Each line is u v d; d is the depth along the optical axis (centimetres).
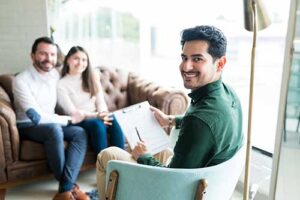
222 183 117
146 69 341
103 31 326
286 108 130
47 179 243
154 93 247
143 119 158
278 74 199
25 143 211
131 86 287
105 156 152
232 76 225
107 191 122
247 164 120
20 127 218
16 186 231
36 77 227
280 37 192
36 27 290
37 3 286
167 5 299
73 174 210
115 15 326
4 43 288
